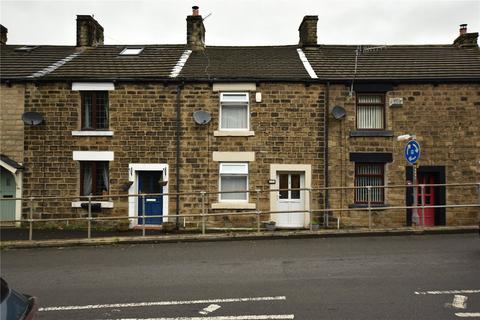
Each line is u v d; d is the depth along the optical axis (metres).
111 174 13.62
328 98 13.69
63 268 8.10
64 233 12.45
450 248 9.05
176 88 13.75
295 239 10.45
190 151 13.62
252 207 13.43
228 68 14.63
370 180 13.81
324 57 15.83
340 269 7.55
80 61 15.21
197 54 16.28
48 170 13.62
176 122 13.68
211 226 13.46
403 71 14.33
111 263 8.44
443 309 5.46
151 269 7.88
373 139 13.65
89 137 13.68
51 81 13.71
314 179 13.58
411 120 13.73
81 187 13.73
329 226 13.40
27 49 16.78
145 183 13.84
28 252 9.69
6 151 13.65
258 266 7.90
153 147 13.66
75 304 5.95
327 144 13.62
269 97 13.71
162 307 5.75
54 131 13.67
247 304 5.79
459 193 13.55
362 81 13.68
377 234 10.68
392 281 6.74
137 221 13.60
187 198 13.53
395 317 5.20
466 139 13.70
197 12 17.03
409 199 13.52
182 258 8.73
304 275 7.20
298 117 13.69
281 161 13.61
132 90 13.73
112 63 15.05
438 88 13.81
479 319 5.13
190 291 6.45
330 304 5.71
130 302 5.99
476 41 16.47
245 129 13.80
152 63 15.10
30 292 6.55
